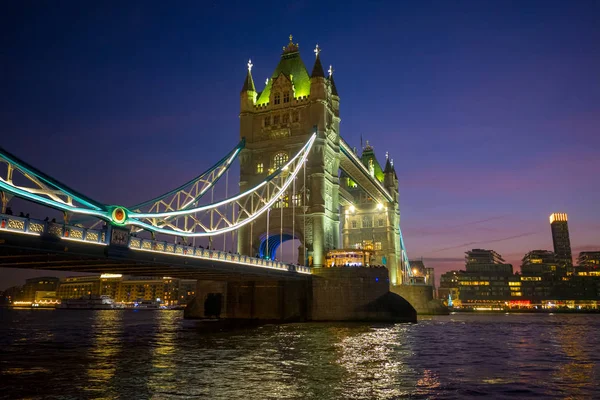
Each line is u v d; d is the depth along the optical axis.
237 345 36.12
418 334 48.81
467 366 27.23
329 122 80.69
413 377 23.34
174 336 44.56
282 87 82.19
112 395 18.53
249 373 23.62
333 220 79.56
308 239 74.88
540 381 22.75
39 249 29.38
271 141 80.44
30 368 24.84
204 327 57.97
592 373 25.16
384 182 122.50
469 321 82.12
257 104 84.25
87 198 33.34
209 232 50.72
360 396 19.03
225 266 49.00
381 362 28.12
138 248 37.03
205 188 66.50
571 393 20.11
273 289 71.38
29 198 28.92
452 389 20.67
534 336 48.91
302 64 85.38
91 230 32.88
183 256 42.31
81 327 61.91
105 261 37.78
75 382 20.98
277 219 77.00
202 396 18.50
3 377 22.14
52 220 30.17
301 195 76.81
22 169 28.70
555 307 196.38
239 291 73.56
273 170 79.56
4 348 34.53
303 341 39.25
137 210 42.19
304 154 74.19
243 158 81.19
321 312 69.31
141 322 75.00
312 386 20.70
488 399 18.88
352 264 73.25
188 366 25.69
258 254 78.44
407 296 107.44
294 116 80.38
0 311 168.00
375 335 46.16
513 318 102.50
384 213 119.94
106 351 32.47
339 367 25.91
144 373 23.39
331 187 80.56
